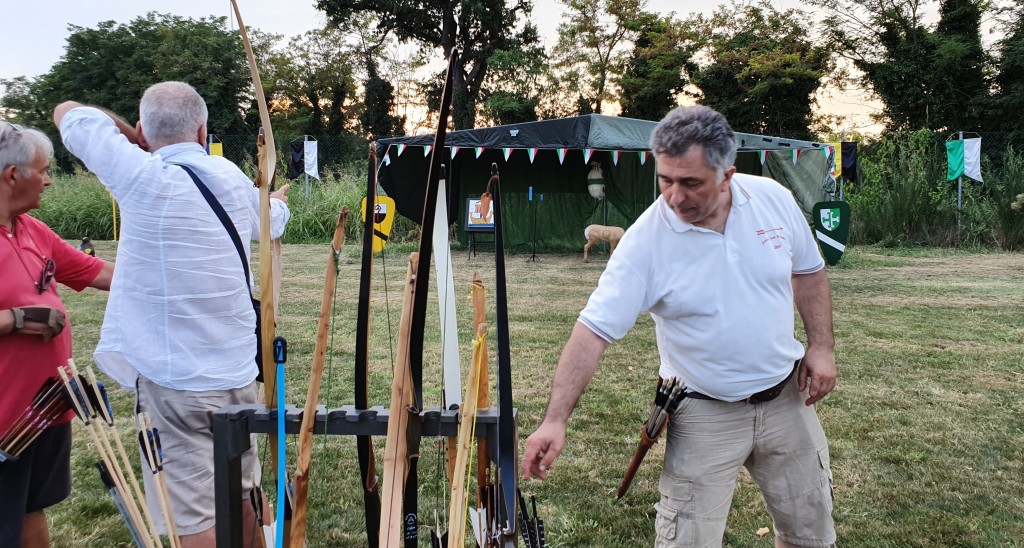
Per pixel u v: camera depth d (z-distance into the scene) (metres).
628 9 33.94
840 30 26.98
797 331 7.00
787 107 28.25
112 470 1.69
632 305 1.91
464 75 38.59
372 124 41.53
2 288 2.04
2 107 40.34
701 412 2.00
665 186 1.79
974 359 5.71
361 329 1.73
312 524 3.05
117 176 1.98
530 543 1.77
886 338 6.43
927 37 24.92
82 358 5.54
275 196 2.45
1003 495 3.31
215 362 2.10
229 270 2.12
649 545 2.92
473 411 1.57
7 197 2.06
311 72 41.56
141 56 39.31
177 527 2.08
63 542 2.86
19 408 2.06
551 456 1.85
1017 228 14.90
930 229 15.93
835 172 13.45
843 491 3.36
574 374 1.89
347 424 1.72
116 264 2.08
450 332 1.81
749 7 29.30
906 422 4.25
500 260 1.63
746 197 1.92
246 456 2.22
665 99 33.25
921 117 25.08
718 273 1.89
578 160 14.94
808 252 2.04
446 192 1.80
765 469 2.10
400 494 1.63
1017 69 23.69
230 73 37.78
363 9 38.06
